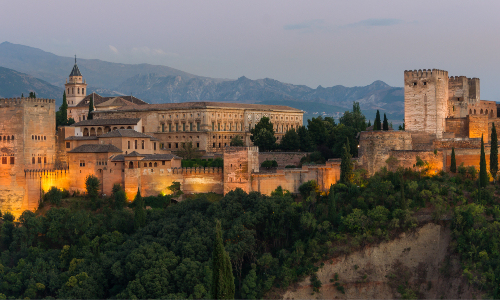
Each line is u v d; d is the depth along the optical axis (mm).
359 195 172250
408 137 190875
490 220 156250
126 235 179500
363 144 188875
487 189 165500
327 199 179000
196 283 147500
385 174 181750
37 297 161125
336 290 152250
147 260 154625
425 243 157375
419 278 152875
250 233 160875
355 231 159125
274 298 148625
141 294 146625
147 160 196875
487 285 140000
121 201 191625
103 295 158500
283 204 169750
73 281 157125
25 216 190625
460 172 176375
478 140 185500
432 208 161875
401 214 159750
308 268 152625
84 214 183875
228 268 101188
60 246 184000
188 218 176625
